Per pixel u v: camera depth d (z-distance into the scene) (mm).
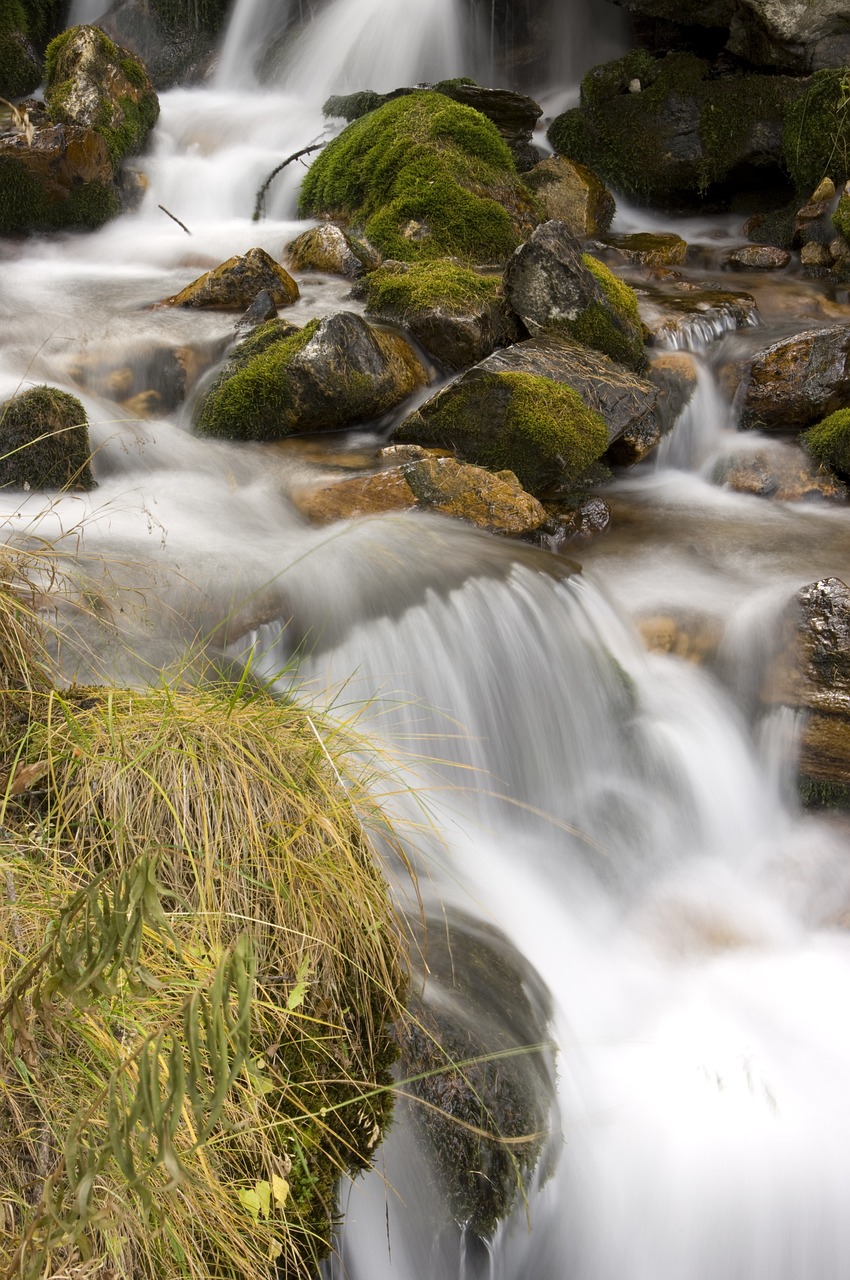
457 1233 2816
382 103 11102
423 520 5637
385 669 4633
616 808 4801
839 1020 4031
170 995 2438
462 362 7250
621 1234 3236
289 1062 2598
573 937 4090
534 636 5020
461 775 4477
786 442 7371
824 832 5008
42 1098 2186
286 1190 2271
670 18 12219
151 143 11250
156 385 6957
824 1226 3443
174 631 4117
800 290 9422
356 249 8914
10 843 2689
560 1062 3357
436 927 3383
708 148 11273
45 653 3217
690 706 5195
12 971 2328
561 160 10594
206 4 14781
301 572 4812
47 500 5332
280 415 6582
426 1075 2729
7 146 8914
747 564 6059
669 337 8016
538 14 14008
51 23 13992
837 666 5023
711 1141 3439
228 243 9492
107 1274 2109
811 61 11188
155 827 2832
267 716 3203
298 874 2852
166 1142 1506
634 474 7285
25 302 7766
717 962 4258
